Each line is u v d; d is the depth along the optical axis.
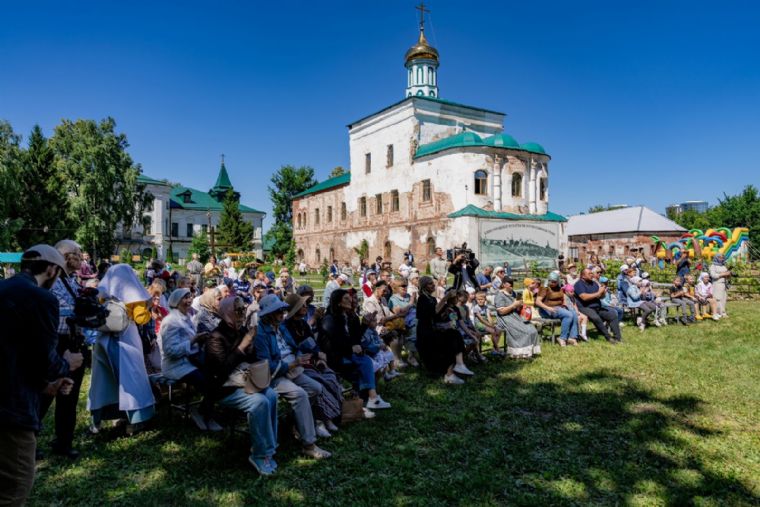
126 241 57.59
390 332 9.01
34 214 36.69
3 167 31.88
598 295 11.24
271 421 5.01
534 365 9.17
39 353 3.10
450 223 35.88
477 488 4.60
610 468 4.97
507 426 6.14
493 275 16.16
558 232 37.53
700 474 4.84
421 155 39.19
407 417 6.50
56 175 39.00
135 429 5.94
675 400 7.05
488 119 45.19
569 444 5.58
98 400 5.69
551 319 11.04
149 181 62.16
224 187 76.12
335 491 4.57
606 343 11.14
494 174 35.84
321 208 53.09
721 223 60.16
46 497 4.46
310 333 6.75
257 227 74.62
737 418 6.36
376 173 44.38
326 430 5.85
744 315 15.32
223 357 5.08
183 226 67.25
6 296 3.01
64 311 4.95
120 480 4.78
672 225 50.47
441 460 5.20
